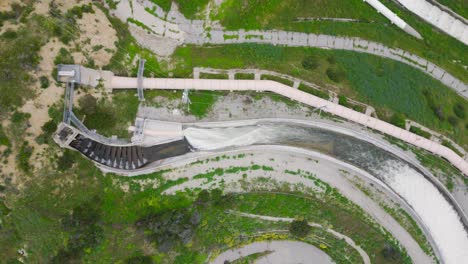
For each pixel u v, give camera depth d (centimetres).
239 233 4997
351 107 4847
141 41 4788
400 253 4947
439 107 5019
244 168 4831
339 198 4928
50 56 4353
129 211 4628
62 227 4419
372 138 4888
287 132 4928
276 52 4922
